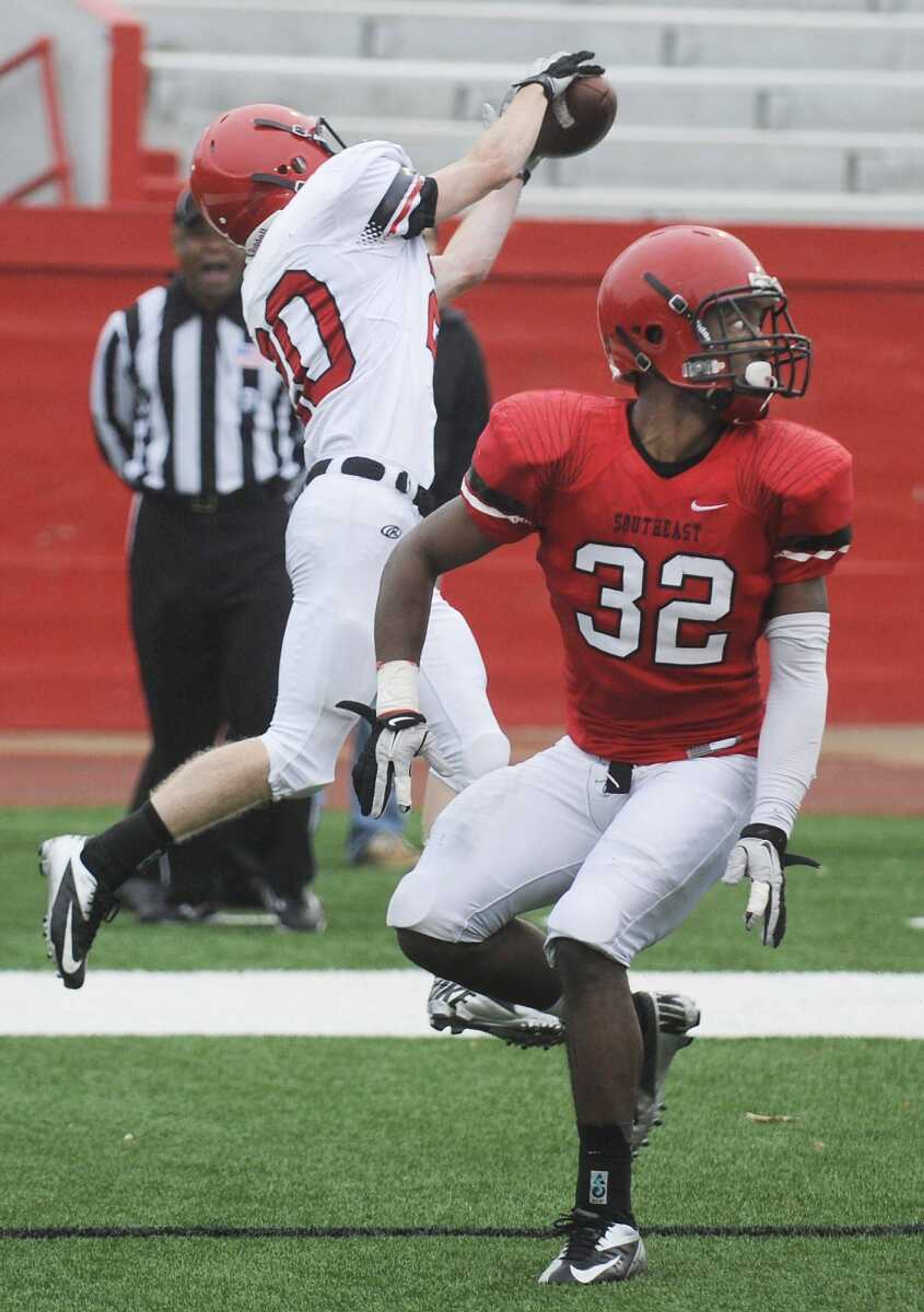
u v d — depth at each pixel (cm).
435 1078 1541
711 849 1112
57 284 3650
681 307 1062
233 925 2138
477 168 1452
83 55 4356
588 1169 1093
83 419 3675
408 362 1418
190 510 2036
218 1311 1034
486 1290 1065
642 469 1080
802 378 3753
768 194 4922
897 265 3753
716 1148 1354
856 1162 1320
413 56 5119
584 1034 1086
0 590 3691
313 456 1427
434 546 1127
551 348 3716
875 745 3631
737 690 1127
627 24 5141
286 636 1383
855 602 3794
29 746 3581
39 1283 1077
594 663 1126
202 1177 1284
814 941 2061
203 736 2111
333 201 1404
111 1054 1602
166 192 4375
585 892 1084
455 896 1143
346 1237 1163
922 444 3781
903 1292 1060
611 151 4912
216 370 2042
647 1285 1073
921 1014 1750
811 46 5184
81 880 1289
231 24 5091
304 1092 1497
